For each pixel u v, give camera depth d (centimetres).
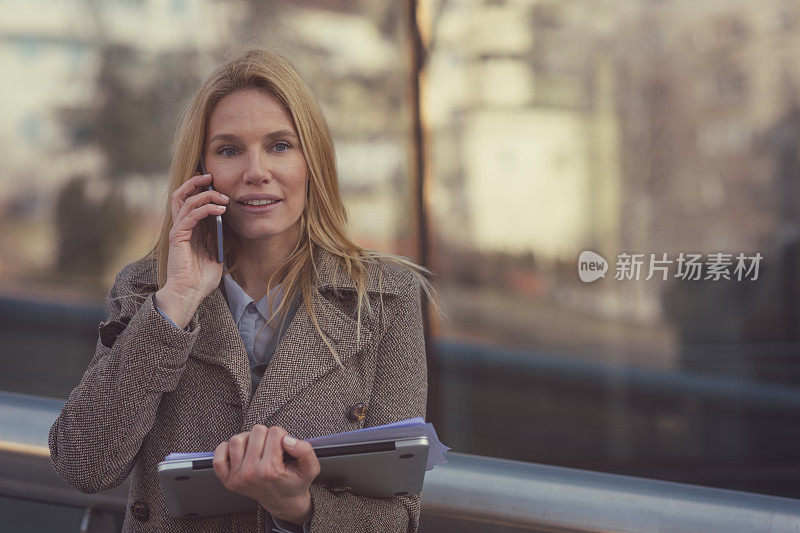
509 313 715
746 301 691
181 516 238
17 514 305
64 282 819
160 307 243
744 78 668
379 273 266
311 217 267
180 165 263
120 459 237
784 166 668
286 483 207
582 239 705
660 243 700
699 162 684
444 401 711
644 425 701
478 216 707
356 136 705
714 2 666
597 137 695
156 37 761
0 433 296
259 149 254
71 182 809
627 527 250
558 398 706
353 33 705
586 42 689
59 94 795
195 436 247
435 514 271
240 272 271
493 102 700
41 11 786
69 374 823
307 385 248
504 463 275
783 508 243
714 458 661
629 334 713
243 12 730
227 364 247
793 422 686
